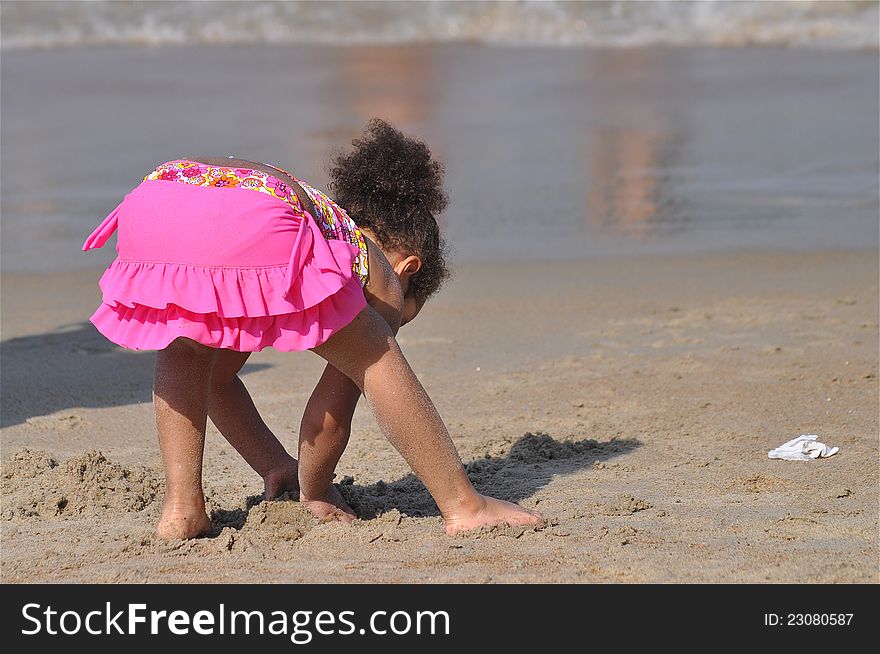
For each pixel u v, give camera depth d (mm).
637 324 22188
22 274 26250
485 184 34438
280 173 10914
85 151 38500
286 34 65062
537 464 14703
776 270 26016
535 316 22922
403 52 60000
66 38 63500
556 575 10602
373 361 11055
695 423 16391
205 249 10227
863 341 20547
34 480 13422
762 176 35062
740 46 59438
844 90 47844
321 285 10359
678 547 11297
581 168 36250
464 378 19031
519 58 57844
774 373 18781
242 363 12648
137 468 14164
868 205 31703
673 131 41438
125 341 10586
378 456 15211
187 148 38438
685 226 30047
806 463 14414
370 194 11508
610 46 60812
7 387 18625
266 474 12930
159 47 62094
